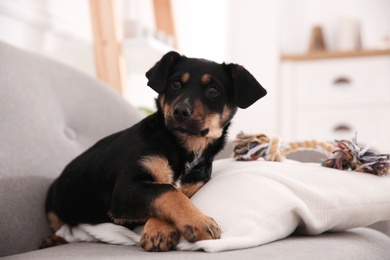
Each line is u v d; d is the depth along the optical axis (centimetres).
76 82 209
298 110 429
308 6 475
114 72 259
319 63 422
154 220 128
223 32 453
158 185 133
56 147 186
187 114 146
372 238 148
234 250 116
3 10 226
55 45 273
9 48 195
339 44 454
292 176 140
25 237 162
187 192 151
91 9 261
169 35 337
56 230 171
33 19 249
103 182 154
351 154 153
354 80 416
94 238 149
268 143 165
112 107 211
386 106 411
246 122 433
